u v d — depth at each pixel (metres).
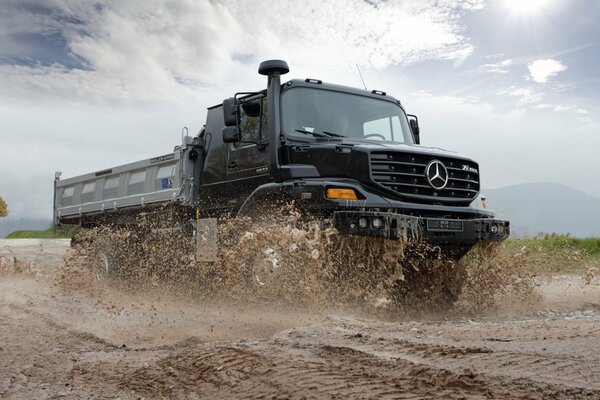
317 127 7.86
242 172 8.23
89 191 11.98
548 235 9.53
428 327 4.90
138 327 6.37
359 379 3.15
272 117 7.64
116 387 3.88
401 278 6.85
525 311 7.38
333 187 6.82
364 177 6.95
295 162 7.49
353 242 6.69
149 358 4.75
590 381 2.72
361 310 6.67
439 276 7.59
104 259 10.33
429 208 7.20
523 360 3.21
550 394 2.60
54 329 6.22
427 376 3.06
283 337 4.59
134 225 10.43
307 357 3.76
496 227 7.55
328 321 5.29
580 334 4.07
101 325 6.45
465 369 3.08
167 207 9.54
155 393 3.62
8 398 3.76
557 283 9.54
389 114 8.66
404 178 7.16
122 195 10.83
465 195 7.68
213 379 3.61
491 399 2.64
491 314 7.33
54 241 23.41
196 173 9.08
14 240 24.05
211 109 9.05
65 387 3.98
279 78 7.79
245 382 3.42
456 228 7.20
